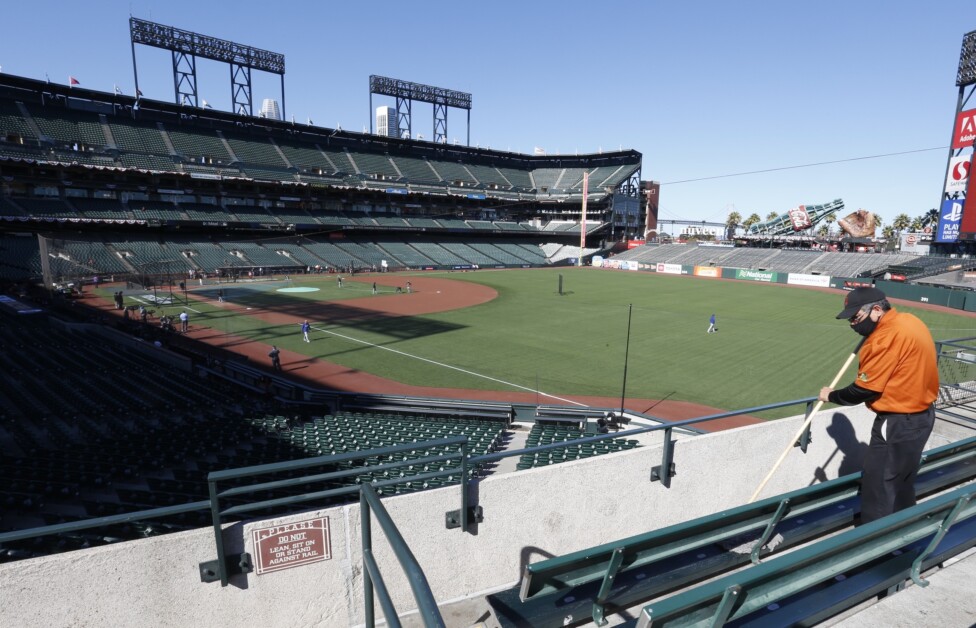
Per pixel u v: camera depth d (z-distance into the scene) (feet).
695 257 303.68
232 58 252.83
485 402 74.13
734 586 7.70
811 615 9.30
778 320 143.74
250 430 57.21
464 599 14.70
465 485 14.17
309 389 81.71
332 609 13.44
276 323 134.62
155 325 122.93
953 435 22.67
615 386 86.43
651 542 11.49
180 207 231.71
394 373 93.81
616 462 16.76
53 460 45.85
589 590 11.98
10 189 193.26
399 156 329.52
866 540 9.65
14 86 203.92
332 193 284.20
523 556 15.48
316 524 12.91
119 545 11.19
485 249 319.06
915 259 220.64
